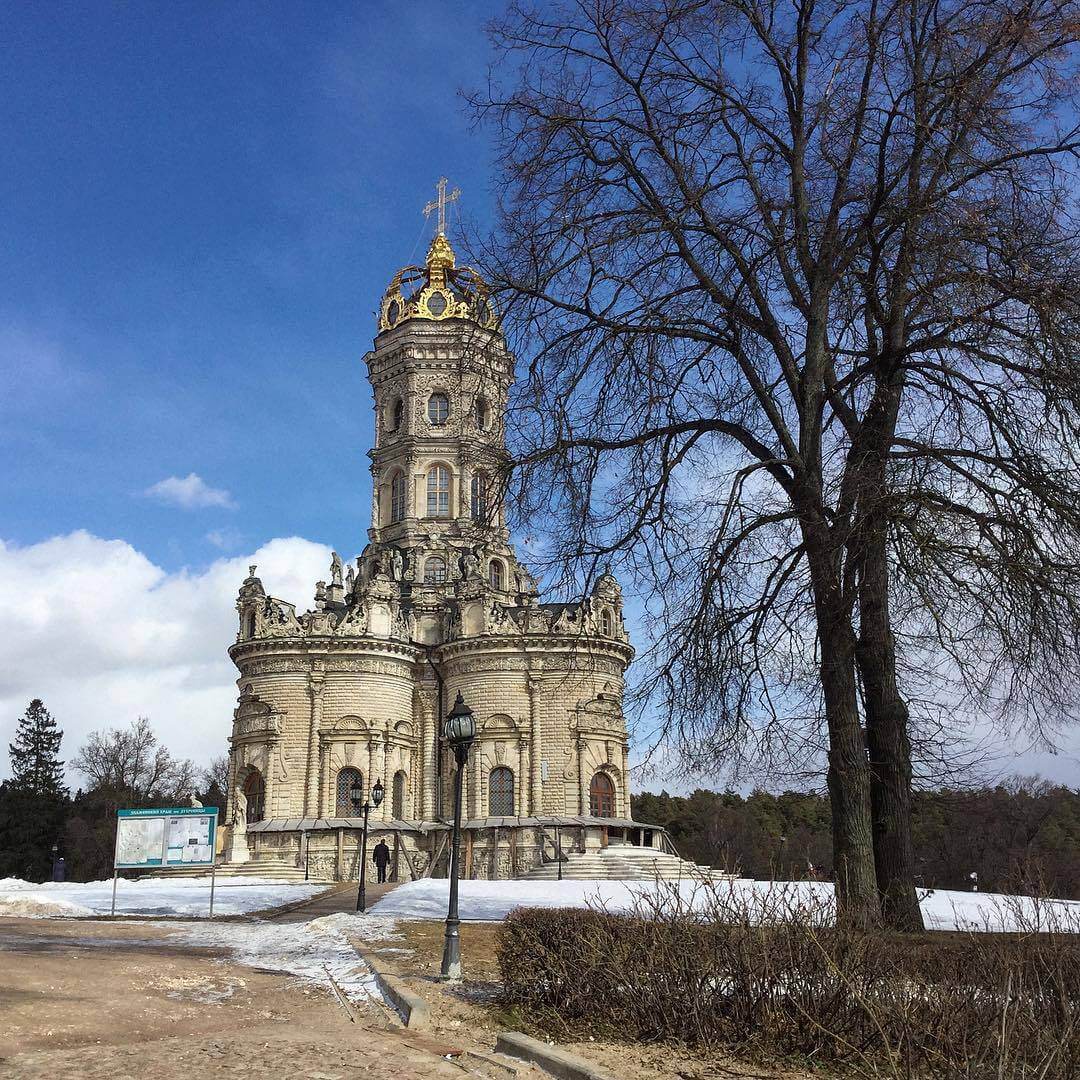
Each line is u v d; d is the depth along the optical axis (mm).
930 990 10945
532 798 76375
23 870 116250
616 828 77625
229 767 79812
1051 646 19297
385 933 28422
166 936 27938
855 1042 11516
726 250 24312
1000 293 20328
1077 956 10391
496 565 92125
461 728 20891
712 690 21781
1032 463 20047
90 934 27562
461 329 27234
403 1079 10812
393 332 95812
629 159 24938
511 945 16406
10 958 19484
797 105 24781
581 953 14461
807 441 23094
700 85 24875
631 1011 13547
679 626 22172
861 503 19594
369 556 91438
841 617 20531
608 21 24484
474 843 75000
